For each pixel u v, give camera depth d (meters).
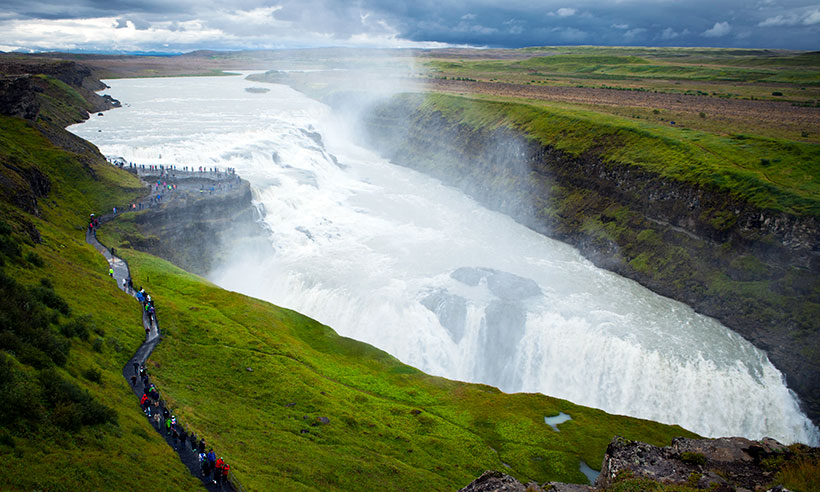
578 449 57.50
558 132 148.00
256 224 115.00
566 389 84.00
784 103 190.50
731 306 91.06
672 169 113.25
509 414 63.75
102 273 75.44
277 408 54.69
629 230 114.31
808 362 78.25
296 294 98.00
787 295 87.00
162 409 46.91
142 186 112.25
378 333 89.12
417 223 131.25
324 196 140.00
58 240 78.06
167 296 76.50
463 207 146.25
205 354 61.94
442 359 87.75
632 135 131.25
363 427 54.78
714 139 123.88
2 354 37.22
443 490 46.16
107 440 36.03
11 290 49.34
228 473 38.12
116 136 156.38
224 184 117.94
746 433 74.44
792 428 74.12
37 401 34.91
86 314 57.41
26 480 28.30
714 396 77.12
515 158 152.88
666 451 28.88
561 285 101.88
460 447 55.06
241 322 74.06
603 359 83.38
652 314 92.81
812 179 99.31
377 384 67.44
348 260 107.69
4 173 82.69
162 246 98.12
